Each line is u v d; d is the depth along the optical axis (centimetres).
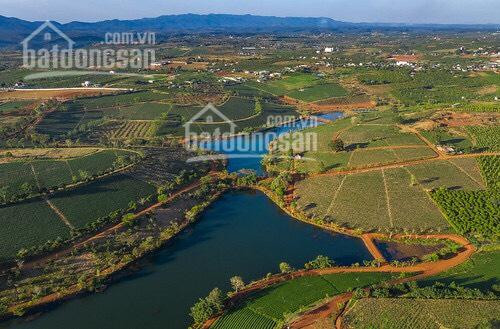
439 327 11369
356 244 16375
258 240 16962
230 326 12144
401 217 17738
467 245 15600
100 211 18438
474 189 19475
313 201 19612
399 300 12338
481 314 11619
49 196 18750
